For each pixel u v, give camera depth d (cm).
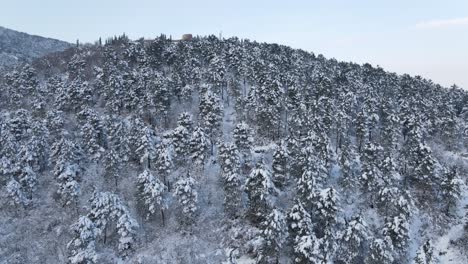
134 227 5528
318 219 4981
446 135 8062
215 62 10012
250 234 5447
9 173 6419
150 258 5234
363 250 4762
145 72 9812
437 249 5388
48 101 9625
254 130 7994
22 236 5594
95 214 5309
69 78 11294
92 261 4703
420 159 6172
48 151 7169
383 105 8325
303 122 7212
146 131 6769
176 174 6738
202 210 6091
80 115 8106
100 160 7106
